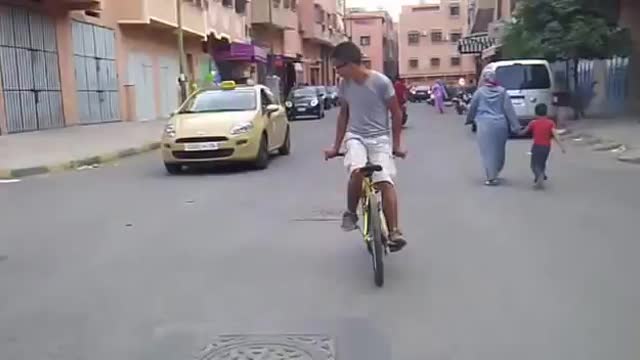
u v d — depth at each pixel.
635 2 25.38
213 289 6.05
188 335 4.98
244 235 8.10
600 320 5.18
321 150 18.06
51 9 24.02
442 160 15.35
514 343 4.77
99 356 4.66
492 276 6.31
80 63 26.16
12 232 8.52
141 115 31.78
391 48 117.75
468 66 95.38
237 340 4.86
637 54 25.62
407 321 5.20
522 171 13.29
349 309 5.48
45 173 14.52
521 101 21.03
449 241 7.68
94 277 6.48
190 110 15.01
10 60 21.56
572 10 23.05
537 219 8.78
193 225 8.71
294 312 5.43
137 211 9.76
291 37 59.16
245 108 14.89
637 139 17.44
